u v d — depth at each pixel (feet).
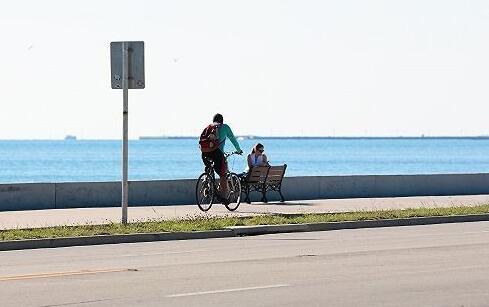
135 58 160.45
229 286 97.96
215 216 175.01
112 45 160.76
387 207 199.93
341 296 91.56
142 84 160.25
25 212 187.52
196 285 98.68
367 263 115.85
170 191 210.59
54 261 120.78
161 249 134.51
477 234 154.61
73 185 200.44
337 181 231.91
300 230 162.09
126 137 160.25
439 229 164.45
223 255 125.70
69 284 99.81
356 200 221.87
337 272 107.96
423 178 241.96
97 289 96.32
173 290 95.50
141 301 89.30
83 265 116.16
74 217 176.35
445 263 115.65
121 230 149.28
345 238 148.46
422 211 184.34
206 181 190.39
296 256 123.75
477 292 93.66
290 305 87.10
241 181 212.23
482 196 238.48
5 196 193.77
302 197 226.99
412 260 118.73
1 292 94.73
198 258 122.42
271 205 206.18
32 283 100.58
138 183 207.51
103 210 192.44
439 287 96.73
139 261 119.75
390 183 237.86
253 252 129.08
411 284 98.73
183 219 167.84
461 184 247.29
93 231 147.64
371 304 87.35
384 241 143.33
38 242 138.31
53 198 198.39
